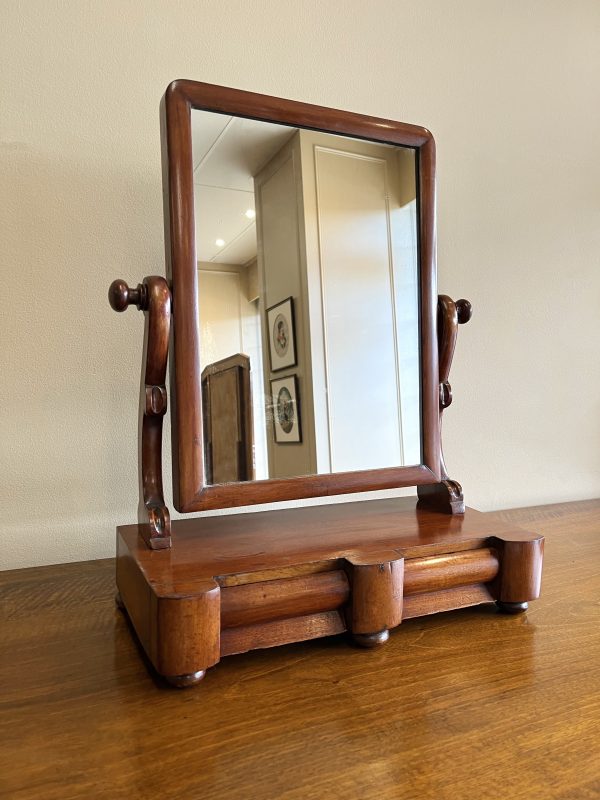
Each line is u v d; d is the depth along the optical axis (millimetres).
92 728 359
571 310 1060
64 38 707
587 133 1094
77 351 707
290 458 575
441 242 942
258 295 566
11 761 325
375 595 469
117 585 574
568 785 303
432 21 944
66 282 702
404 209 660
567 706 382
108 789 302
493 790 300
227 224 554
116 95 730
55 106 700
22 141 684
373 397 627
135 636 499
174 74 762
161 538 514
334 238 616
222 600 437
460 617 542
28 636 499
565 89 1071
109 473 723
